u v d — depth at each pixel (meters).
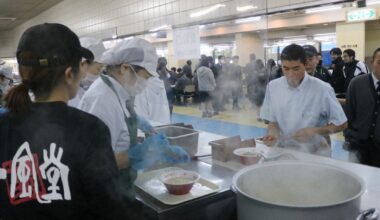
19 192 0.65
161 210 0.86
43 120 0.66
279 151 1.37
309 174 0.98
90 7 6.23
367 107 1.93
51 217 0.65
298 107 1.71
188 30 2.85
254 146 1.46
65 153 0.63
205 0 3.34
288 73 1.66
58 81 0.68
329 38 9.78
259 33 2.77
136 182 1.04
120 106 1.13
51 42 0.65
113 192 0.67
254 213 0.74
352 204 0.72
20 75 0.68
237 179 0.87
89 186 0.64
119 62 1.13
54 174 0.63
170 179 0.99
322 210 0.67
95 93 1.09
